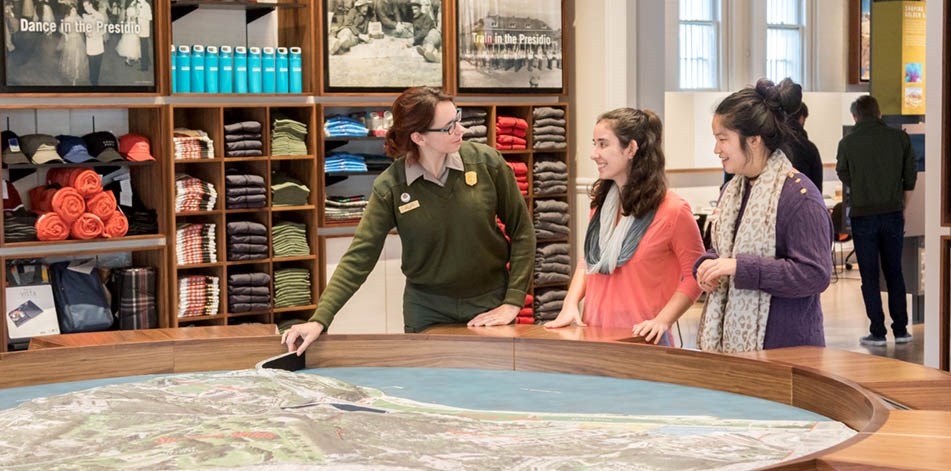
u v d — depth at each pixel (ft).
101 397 8.79
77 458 7.03
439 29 25.80
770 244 11.33
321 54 24.29
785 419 8.31
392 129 13.33
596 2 27.25
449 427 7.84
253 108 24.20
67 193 21.65
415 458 6.80
